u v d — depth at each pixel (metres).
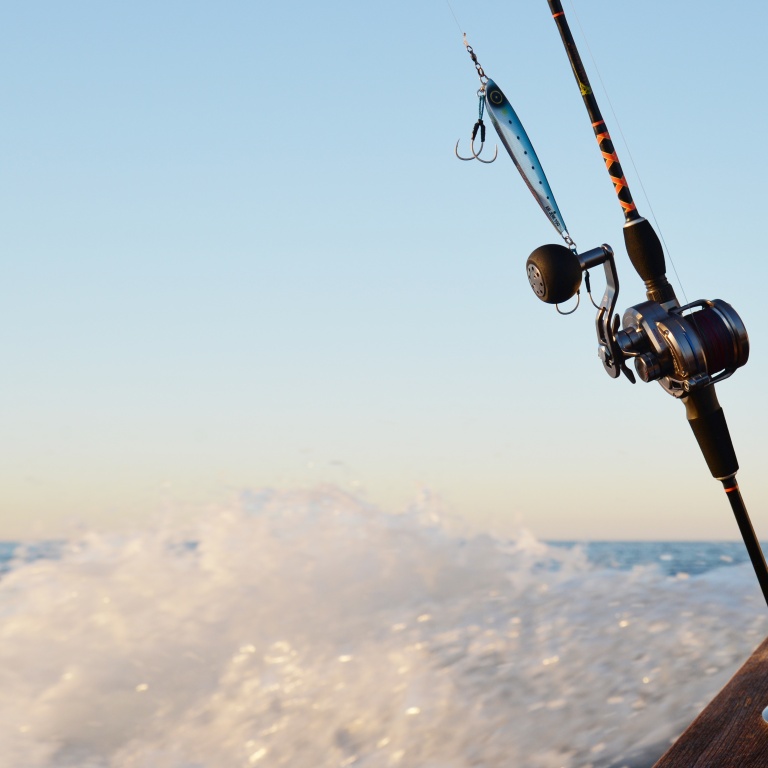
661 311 1.54
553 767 1.88
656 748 1.88
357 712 2.34
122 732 2.37
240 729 2.35
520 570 3.38
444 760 2.01
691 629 2.59
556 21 1.57
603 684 2.25
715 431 1.52
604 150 1.57
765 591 1.55
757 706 1.51
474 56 1.73
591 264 1.59
